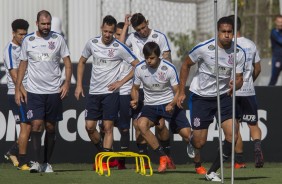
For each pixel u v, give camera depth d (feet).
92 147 120.16
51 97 102.32
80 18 160.86
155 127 112.37
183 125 102.32
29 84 102.17
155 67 99.55
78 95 107.24
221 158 88.63
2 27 160.66
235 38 85.61
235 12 85.61
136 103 101.86
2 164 118.11
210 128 121.39
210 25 161.99
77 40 161.07
